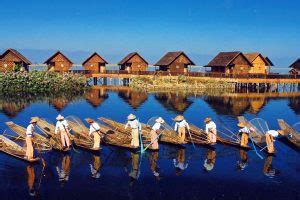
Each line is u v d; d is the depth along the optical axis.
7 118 30.08
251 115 34.03
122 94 51.34
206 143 21.66
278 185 16.02
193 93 54.62
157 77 65.88
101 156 19.34
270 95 54.31
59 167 17.59
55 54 67.25
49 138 21.27
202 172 17.36
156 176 16.77
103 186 15.55
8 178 16.17
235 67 65.81
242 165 18.41
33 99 43.00
